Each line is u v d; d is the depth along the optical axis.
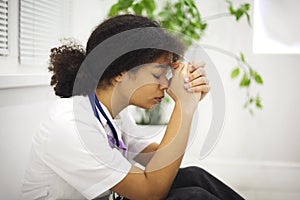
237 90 2.29
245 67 2.28
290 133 2.29
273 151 2.31
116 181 1.02
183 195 1.10
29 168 1.14
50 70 1.24
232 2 2.23
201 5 2.27
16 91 1.46
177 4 1.89
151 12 1.80
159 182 1.05
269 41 2.36
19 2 1.57
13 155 1.43
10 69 1.53
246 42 2.26
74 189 1.12
